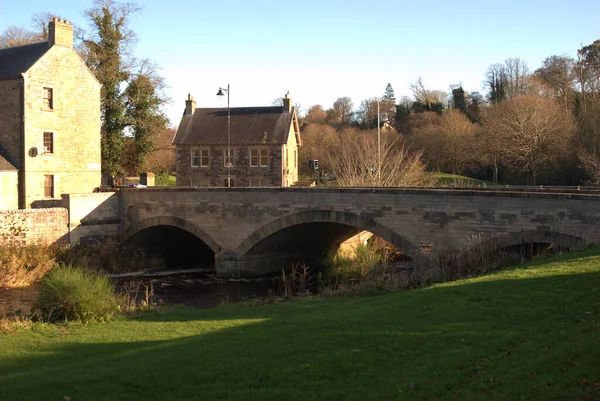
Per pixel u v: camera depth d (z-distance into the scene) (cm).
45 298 1758
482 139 6600
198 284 3169
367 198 2789
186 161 5438
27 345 1416
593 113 5272
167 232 3881
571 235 2138
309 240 3575
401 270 3003
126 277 3372
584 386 781
